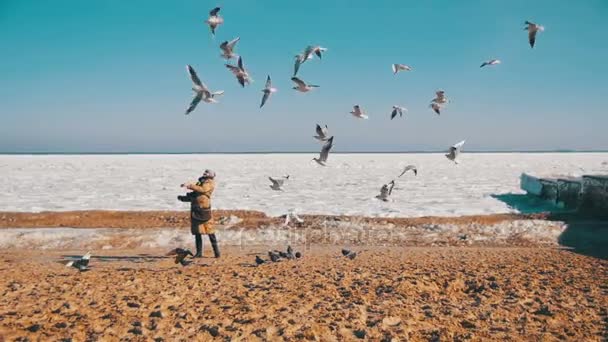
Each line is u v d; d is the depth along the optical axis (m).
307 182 37.34
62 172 49.81
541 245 14.45
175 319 6.57
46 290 8.28
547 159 86.69
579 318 6.79
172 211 19.83
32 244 14.16
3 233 14.81
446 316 6.88
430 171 51.50
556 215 18.17
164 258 12.06
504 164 66.94
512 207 21.36
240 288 8.47
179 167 61.59
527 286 8.65
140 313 6.85
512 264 10.98
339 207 22.00
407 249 13.59
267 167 61.91
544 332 6.21
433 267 10.57
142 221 17.78
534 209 20.44
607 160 83.00
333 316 6.71
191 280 9.15
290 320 6.48
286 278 9.34
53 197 26.09
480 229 16.09
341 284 8.75
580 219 17.50
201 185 11.43
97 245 14.14
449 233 15.80
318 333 6.00
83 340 5.70
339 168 59.00
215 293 8.09
